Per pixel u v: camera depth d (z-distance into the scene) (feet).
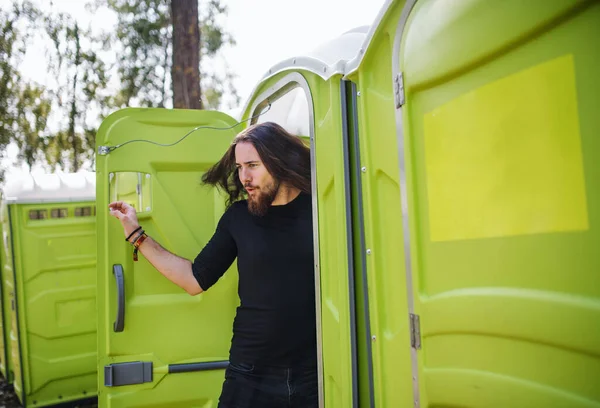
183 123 9.36
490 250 4.31
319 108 6.95
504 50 4.14
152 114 9.18
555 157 3.80
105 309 8.70
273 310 7.32
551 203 3.83
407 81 5.14
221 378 9.26
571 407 3.74
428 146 4.95
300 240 7.52
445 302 4.73
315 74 7.01
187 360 9.12
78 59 31.12
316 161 6.97
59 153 32.19
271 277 7.42
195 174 9.39
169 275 8.07
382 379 5.85
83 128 31.99
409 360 5.36
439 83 4.78
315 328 7.45
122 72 30.22
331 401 6.82
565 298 3.74
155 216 9.08
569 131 3.70
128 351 8.80
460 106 4.56
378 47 5.82
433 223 4.91
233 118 9.67
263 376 7.31
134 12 29.94
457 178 4.61
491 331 4.30
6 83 30.89
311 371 7.36
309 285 7.46
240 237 7.74
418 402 5.14
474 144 4.43
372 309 5.98
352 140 6.34
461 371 4.63
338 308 6.37
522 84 4.02
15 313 14.19
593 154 3.56
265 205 7.66
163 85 30.63
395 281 5.61
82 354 14.53
